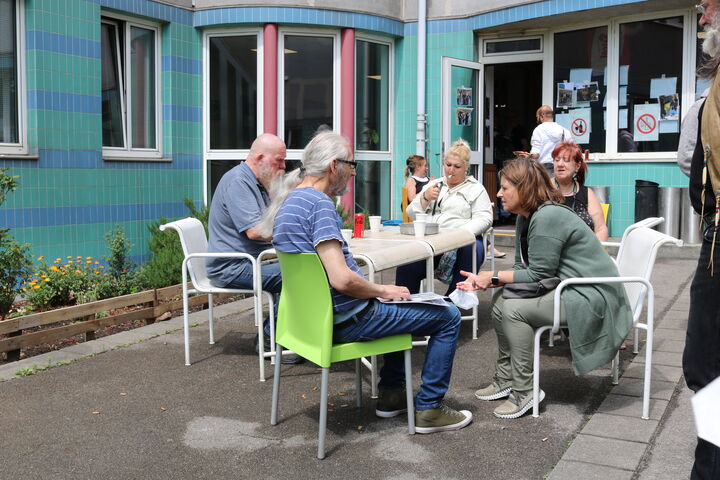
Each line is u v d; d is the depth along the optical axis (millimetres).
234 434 3521
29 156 7539
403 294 3352
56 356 4875
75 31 8008
